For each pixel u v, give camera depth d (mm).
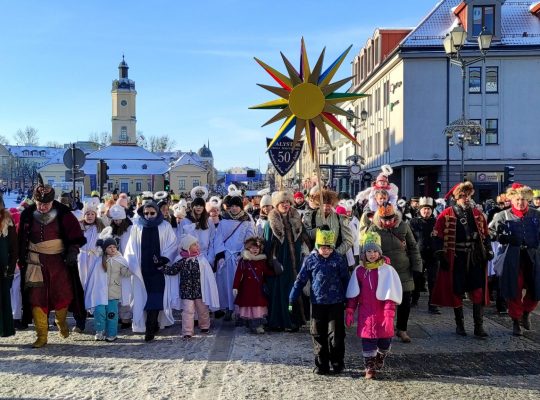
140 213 8789
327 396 5848
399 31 40594
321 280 6598
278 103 8180
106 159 97375
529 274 8484
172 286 8680
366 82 43812
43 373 6723
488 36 18781
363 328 6430
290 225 8930
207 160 134875
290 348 7848
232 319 10180
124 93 102062
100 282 8414
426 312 10484
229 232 9992
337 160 58812
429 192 37250
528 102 35219
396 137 36844
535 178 35250
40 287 8125
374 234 6633
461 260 8383
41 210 8234
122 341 8445
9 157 126812
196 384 6246
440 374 6598
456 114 35156
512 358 7262
